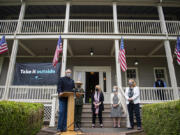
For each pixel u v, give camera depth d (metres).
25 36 7.47
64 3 8.38
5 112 2.30
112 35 7.46
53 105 5.89
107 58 9.95
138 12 10.02
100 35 7.46
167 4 8.34
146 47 8.63
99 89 5.48
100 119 5.18
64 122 3.83
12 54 7.22
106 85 9.46
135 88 4.80
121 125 5.54
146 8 9.55
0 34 7.44
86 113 6.26
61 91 3.86
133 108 4.85
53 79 7.15
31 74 7.23
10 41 7.96
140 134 4.14
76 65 9.82
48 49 9.04
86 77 9.79
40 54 9.84
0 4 8.39
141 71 9.67
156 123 3.23
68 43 7.85
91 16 10.30
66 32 7.51
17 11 9.91
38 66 7.36
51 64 7.39
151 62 9.86
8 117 2.38
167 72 9.64
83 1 8.27
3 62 9.88
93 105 5.30
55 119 5.84
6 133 2.31
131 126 4.79
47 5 9.29
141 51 9.30
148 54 9.71
